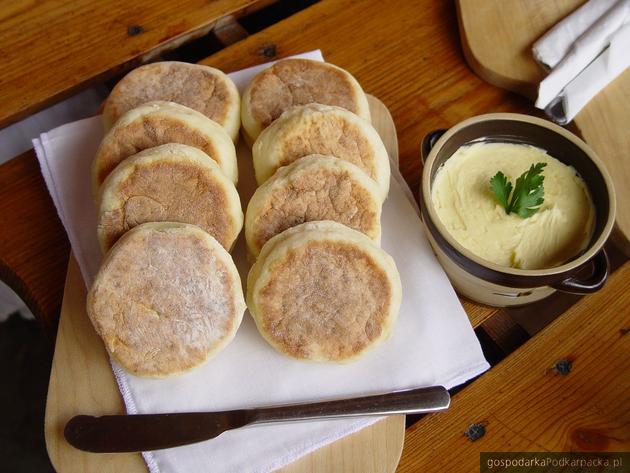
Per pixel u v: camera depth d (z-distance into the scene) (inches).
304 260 15.6
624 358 16.4
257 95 18.7
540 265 16.1
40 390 29.9
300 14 22.3
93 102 24.5
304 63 19.1
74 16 21.7
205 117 17.9
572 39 20.3
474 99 20.8
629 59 20.0
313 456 15.1
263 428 15.1
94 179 17.2
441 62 21.5
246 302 16.1
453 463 15.3
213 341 15.4
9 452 28.8
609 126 19.6
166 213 16.3
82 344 16.3
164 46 21.6
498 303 16.9
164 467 14.7
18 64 20.9
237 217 16.6
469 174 17.2
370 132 17.6
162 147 16.6
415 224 17.7
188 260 15.5
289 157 17.2
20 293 18.1
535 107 20.6
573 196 16.7
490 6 21.7
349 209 16.5
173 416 15.0
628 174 18.8
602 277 15.1
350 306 15.6
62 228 18.4
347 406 15.0
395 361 16.0
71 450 15.0
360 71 21.3
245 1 22.6
